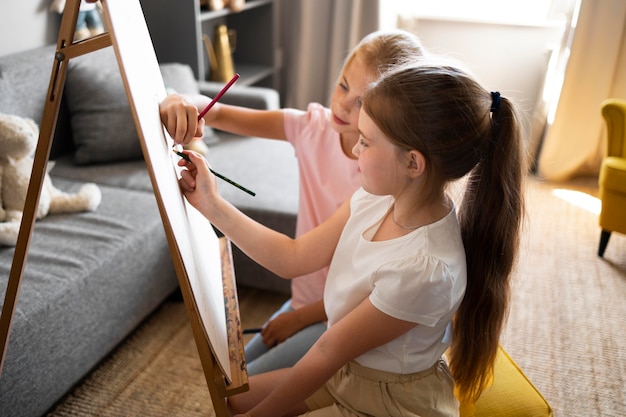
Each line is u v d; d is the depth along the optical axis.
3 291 1.29
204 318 0.73
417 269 0.80
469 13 3.31
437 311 0.81
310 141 1.29
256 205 1.86
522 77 3.31
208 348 0.74
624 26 2.92
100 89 2.08
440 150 0.79
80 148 2.08
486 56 3.33
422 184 0.83
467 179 0.92
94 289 1.45
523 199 0.92
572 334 1.90
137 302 1.66
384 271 0.82
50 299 1.31
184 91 2.32
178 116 0.81
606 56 2.93
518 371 1.24
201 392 1.58
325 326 1.22
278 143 2.41
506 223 0.89
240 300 2.04
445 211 0.87
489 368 1.02
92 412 1.48
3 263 1.40
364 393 0.89
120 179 2.00
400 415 0.87
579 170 3.25
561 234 2.57
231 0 2.88
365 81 1.07
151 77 0.82
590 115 3.06
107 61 2.16
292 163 2.20
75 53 0.71
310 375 0.83
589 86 3.00
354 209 0.97
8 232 1.46
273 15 3.28
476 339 0.96
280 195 1.93
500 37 3.26
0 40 2.00
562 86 3.02
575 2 2.92
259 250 0.97
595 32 2.90
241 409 1.00
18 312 1.24
